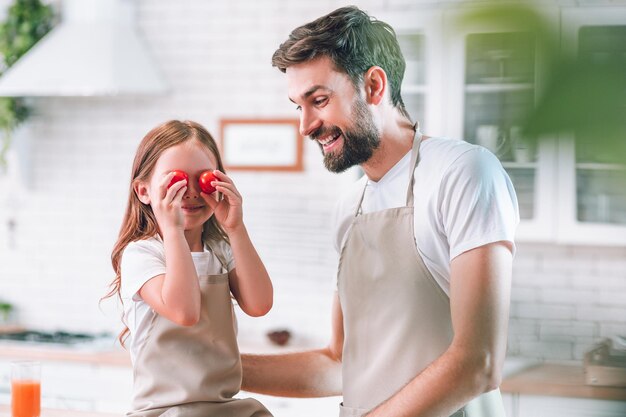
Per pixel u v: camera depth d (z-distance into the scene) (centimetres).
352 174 445
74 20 461
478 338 141
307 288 453
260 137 459
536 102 23
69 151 495
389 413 143
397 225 162
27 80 441
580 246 410
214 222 175
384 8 419
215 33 470
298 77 158
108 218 489
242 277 166
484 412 162
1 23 484
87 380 421
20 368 186
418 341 160
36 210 501
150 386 158
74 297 494
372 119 159
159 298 153
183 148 164
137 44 459
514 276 417
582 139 22
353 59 155
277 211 458
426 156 161
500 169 155
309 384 188
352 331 171
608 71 22
